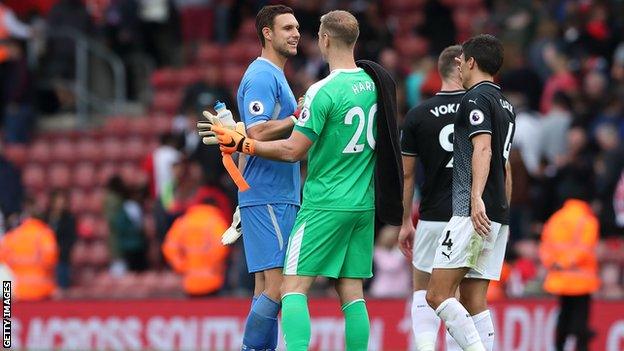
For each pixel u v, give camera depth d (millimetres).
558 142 59625
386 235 53719
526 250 55750
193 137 63594
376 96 32719
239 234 34625
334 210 32312
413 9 78938
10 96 75688
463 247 32156
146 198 64375
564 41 66438
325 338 51406
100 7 81625
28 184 73688
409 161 35844
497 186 32469
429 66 62938
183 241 53594
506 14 70000
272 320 33406
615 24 66875
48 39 78812
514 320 50000
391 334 50812
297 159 32031
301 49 70000
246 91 33031
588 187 55312
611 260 56656
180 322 53250
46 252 56594
